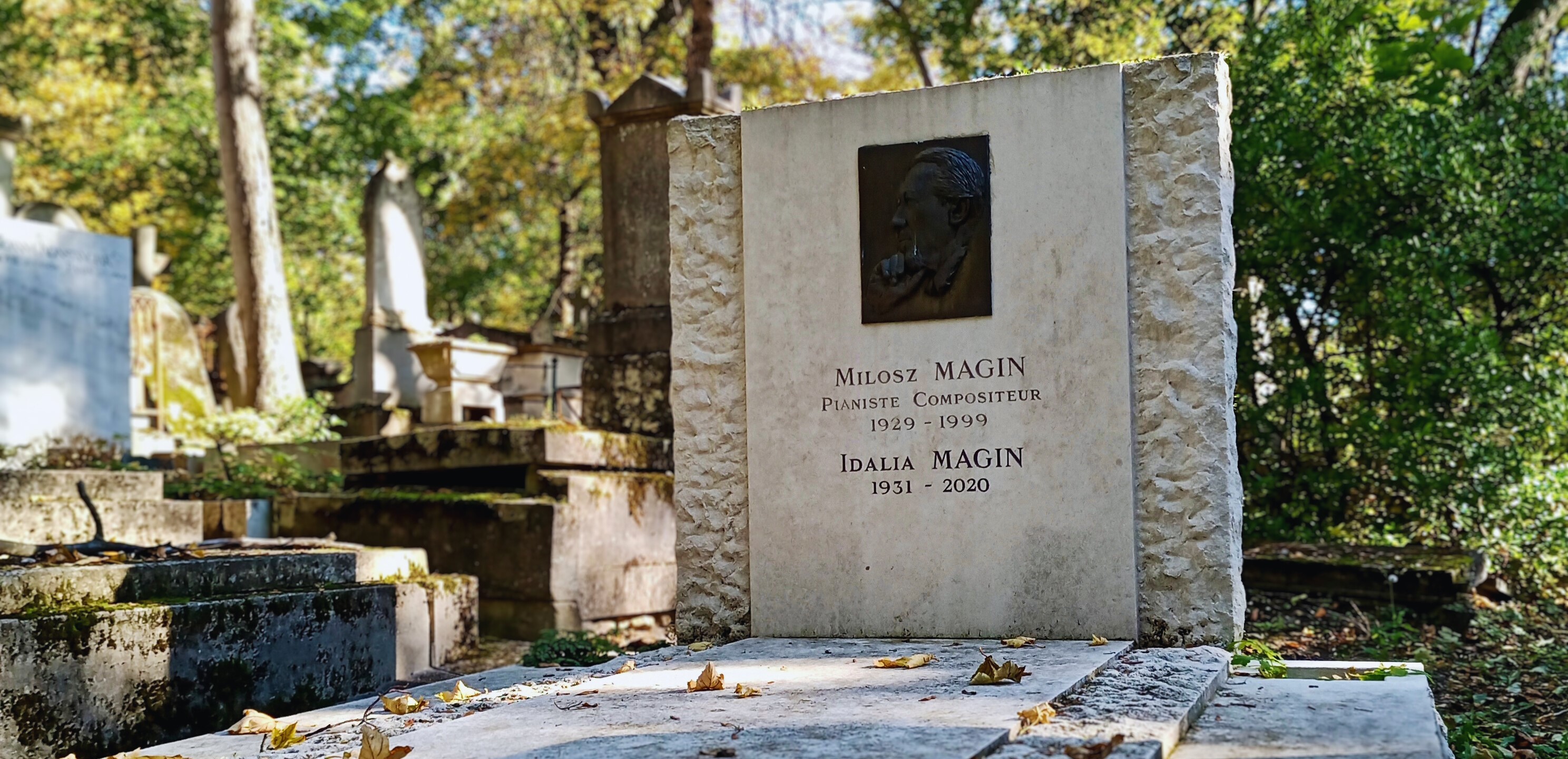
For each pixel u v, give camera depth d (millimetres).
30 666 4867
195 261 33469
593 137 29781
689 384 6391
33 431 10352
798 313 6176
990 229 5914
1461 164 9977
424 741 3766
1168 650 5375
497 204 34312
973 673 4656
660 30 30109
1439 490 10000
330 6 32625
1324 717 3975
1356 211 10227
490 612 8977
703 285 6414
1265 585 8656
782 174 6246
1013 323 5859
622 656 6133
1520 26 13508
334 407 19688
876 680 4555
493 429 9547
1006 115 5934
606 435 9797
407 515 9438
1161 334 5723
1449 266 10078
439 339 16625
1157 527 5691
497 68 30766
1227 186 5848
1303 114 10453
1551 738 5605
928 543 5926
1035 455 5801
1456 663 7273
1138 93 5828
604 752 3410
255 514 10047
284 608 5969
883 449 6012
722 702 4172
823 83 29188
